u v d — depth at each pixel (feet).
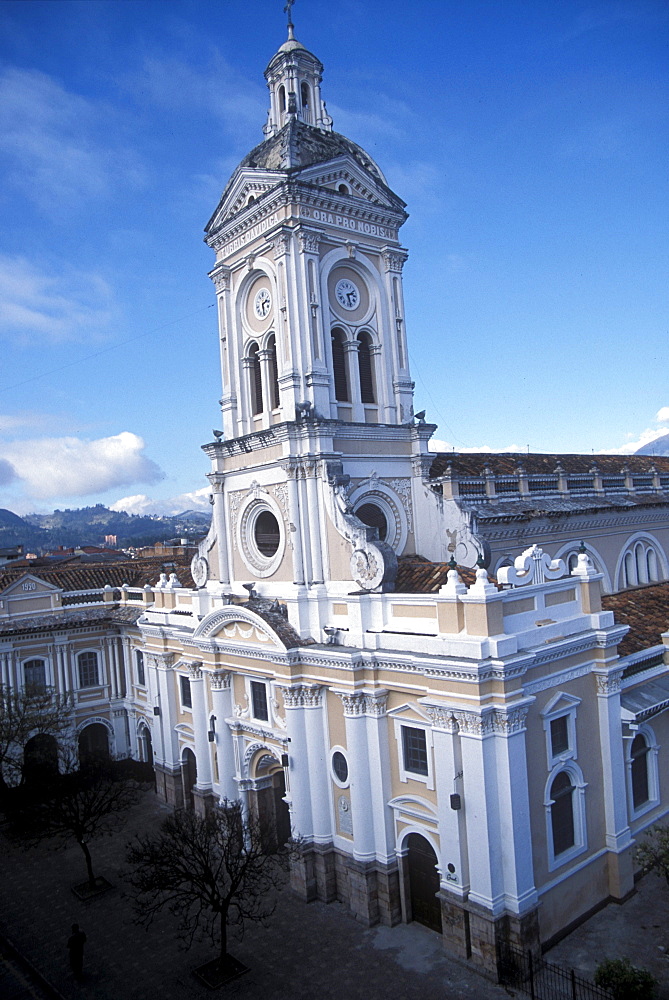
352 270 96.32
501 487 99.19
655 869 79.15
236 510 99.96
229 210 99.81
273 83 104.78
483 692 65.87
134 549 334.03
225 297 101.24
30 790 106.22
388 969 69.36
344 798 81.10
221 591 101.24
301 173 88.79
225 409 101.60
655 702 82.58
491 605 67.41
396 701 76.38
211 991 68.64
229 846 73.61
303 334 88.89
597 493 116.16
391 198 98.12
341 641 82.17
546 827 70.95
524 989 64.54
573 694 75.36
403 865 76.74
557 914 71.00
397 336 98.48
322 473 85.76
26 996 70.85
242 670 92.58
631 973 59.26
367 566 80.18
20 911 87.10
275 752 88.79
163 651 112.27
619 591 115.14
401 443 95.96
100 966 74.79
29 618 129.08
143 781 127.13
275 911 81.30
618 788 78.74
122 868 96.32
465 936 68.90
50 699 122.42
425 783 73.36
